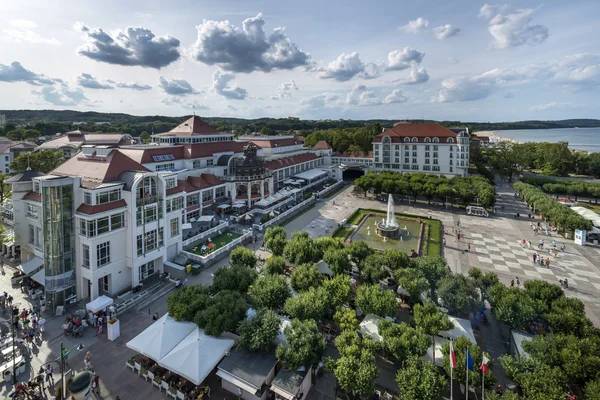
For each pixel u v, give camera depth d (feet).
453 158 458.50
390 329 110.52
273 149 442.91
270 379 105.40
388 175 400.88
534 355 103.19
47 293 150.61
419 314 118.42
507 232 270.87
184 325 120.06
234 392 105.29
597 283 183.52
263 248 223.71
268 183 342.23
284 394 95.61
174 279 179.73
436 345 114.21
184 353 106.01
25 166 339.16
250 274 145.38
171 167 287.07
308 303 120.67
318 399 103.09
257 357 107.34
